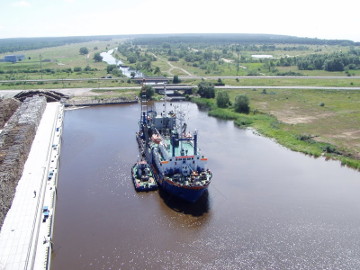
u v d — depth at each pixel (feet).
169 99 633.61
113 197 257.55
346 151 355.97
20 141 310.65
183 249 199.21
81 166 315.99
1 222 200.23
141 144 354.95
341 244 204.85
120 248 198.80
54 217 228.84
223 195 262.06
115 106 592.60
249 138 410.72
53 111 515.09
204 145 380.17
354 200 257.14
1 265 166.30
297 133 419.13
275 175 300.61
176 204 248.52
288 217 232.94
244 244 204.23
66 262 186.50
